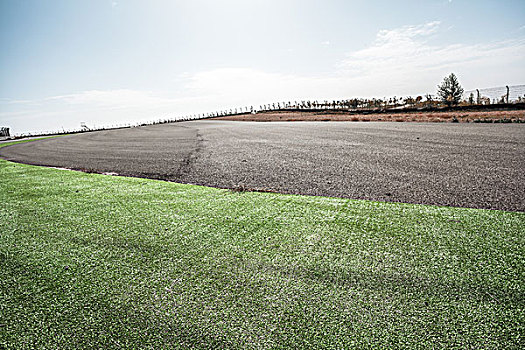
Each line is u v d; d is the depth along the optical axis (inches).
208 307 62.7
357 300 63.0
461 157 232.5
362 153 273.9
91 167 272.5
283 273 74.2
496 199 128.7
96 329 58.0
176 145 443.2
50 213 130.4
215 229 103.9
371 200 133.3
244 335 54.6
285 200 136.6
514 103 900.0
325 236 94.6
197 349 52.0
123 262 83.3
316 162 240.4
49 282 74.9
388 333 53.9
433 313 58.5
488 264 74.7
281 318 58.6
